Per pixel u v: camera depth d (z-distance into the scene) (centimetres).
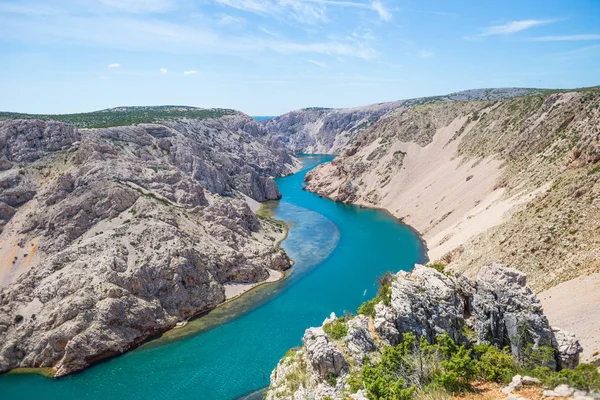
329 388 2925
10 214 8444
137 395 5216
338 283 8356
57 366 5772
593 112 8819
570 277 4944
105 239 7650
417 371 2550
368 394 2458
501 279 3036
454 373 2370
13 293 6756
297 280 8569
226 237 9288
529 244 6047
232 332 6612
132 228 8012
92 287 6581
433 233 11188
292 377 3522
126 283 6888
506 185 10206
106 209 8525
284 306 7425
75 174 9062
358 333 3272
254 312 7244
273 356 5916
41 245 7781
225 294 7912
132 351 6178
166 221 8544
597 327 3650
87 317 6172
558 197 6369
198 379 5469
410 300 3309
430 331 3192
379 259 9706
